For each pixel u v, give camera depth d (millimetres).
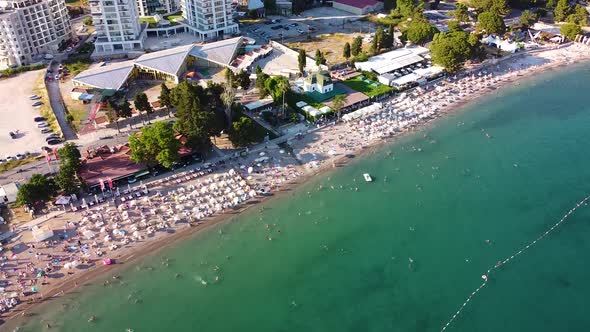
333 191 162125
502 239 143750
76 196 153750
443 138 189500
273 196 159125
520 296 126875
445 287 129375
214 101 192000
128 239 140250
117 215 147375
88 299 124375
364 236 145125
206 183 161750
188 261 135875
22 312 120250
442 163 175625
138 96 190375
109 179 155125
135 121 197500
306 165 173250
